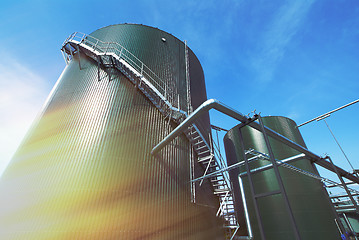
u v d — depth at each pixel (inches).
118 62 696.4
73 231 402.9
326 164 609.9
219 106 399.5
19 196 475.8
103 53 688.4
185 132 667.4
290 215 239.6
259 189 976.3
